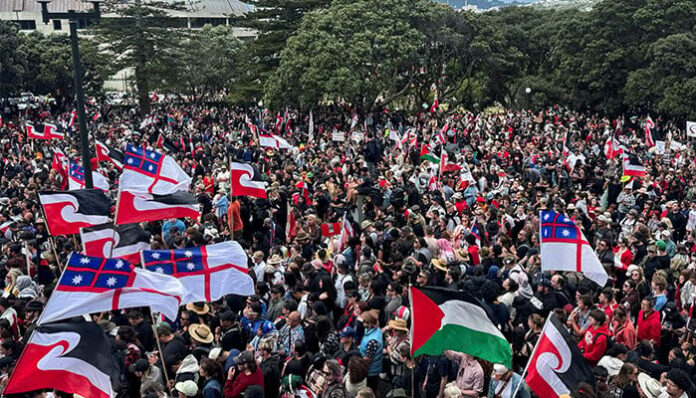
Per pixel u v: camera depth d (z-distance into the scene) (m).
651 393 10.35
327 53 54.75
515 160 34.84
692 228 20.64
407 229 17.09
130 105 81.44
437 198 22.14
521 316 12.97
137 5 73.19
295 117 59.44
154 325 10.66
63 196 16.11
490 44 65.81
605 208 24.53
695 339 12.23
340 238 17.44
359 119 58.59
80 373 9.42
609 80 62.41
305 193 23.55
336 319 14.63
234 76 81.50
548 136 45.41
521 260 16.12
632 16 61.28
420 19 60.72
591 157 35.53
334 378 10.62
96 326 9.76
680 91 54.94
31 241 17.44
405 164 30.86
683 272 14.91
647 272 16.12
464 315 10.17
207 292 13.09
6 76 71.06
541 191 26.09
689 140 49.66
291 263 15.45
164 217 15.66
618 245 17.31
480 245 18.39
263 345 11.56
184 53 78.12
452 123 52.44
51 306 9.79
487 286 12.88
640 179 26.36
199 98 86.62
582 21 64.00
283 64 56.34
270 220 20.23
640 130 58.66
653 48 58.06
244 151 35.28
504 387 10.48
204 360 10.88
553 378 9.55
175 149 39.00
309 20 57.34
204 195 23.50
